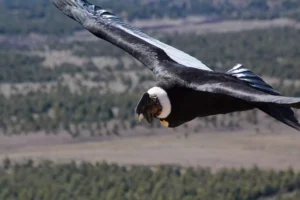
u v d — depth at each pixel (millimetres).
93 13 15312
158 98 13281
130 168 54562
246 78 13203
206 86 12945
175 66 13672
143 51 14344
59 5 15484
